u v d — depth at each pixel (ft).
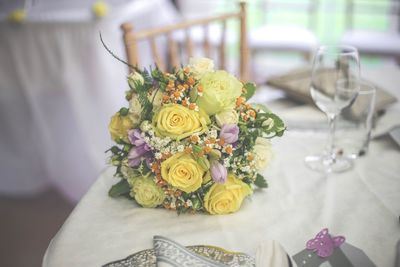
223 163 2.16
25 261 5.57
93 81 6.88
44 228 6.33
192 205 2.21
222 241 2.07
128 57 4.19
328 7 11.50
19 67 6.76
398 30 10.49
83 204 2.42
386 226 2.14
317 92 2.66
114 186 2.43
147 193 2.27
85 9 7.58
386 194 2.41
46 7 7.74
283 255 1.85
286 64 11.51
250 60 10.36
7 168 7.31
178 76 2.26
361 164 2.73
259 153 2.25
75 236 2.15
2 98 6.92
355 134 2.95
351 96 2.60
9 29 6.62
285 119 3.40
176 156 2.14
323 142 3.05
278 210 2.31
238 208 2.28
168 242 1.89
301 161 2.82
